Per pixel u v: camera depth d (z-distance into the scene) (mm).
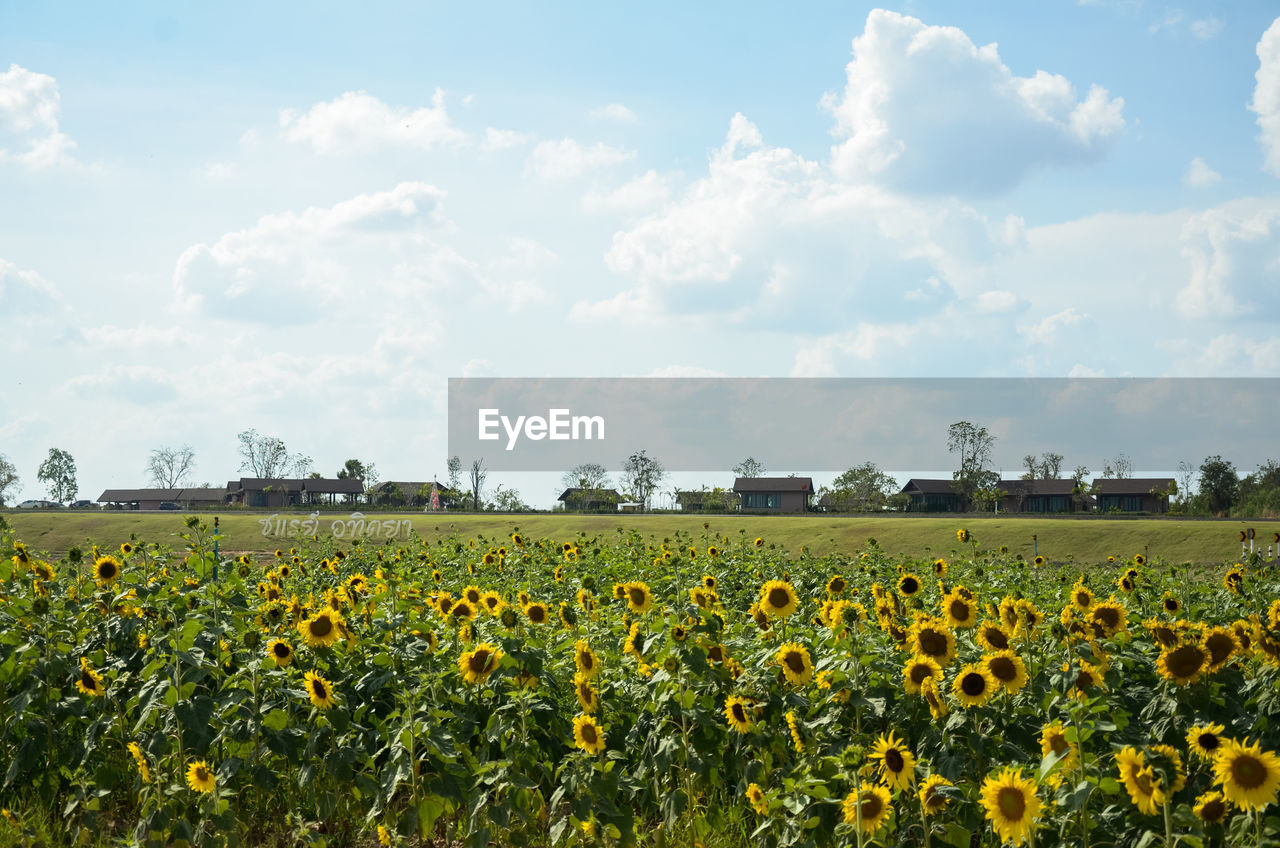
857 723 6645
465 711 7625
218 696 7340
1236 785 4594
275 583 12578
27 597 9641
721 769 7234
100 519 67812
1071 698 6254
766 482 128750
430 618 9594
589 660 7238
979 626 7332
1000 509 120438
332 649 8172
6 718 7699
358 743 7469
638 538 25125
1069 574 19594
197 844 6387
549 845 6785
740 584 17234
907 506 123500
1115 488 118625
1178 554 44469
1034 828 5020
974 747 6207
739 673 7344
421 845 7188
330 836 7219
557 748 7668
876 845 5449
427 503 131000
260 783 6961
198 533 10438
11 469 132625
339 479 144625
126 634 9023
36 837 6676
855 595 14672
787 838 5699
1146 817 5074
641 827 7109
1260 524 52250
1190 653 6332
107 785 7504
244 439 150375
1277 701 6152
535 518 73438
